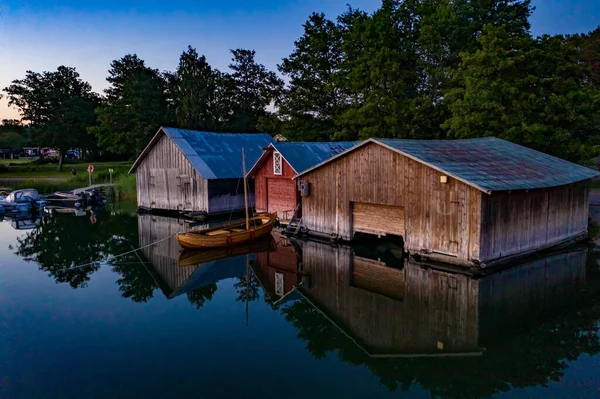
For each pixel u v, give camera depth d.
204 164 28.45
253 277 15.45
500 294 12.59
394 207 17.19
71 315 11.71
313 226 20.77
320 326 10.93
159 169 31.38
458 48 33.09
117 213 31.75
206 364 8.89
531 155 18.91
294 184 24.31
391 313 11.66
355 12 41.62
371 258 17.20
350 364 8.89
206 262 17.52
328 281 14.70
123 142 53.31
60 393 7.78
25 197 32.72
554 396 7.54
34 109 61.12
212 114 53.88
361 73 33.69
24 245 21.17
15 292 13.73
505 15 32.75
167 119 52.72
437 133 31.42
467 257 14.31
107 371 8.60
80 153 76.88
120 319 11.41
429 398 7.59
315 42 39.66
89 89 68.94
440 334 10.27
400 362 8.96
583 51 39.81
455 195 14.52
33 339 10.13
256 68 57.31
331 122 41.12
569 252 16.78
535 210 15.94
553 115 22.62
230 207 29.48
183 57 55.75
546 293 12.59
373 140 17.05
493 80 24.14
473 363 8.84
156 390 7.87
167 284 14.66
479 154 17.80
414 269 15.25
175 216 29.92
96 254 19.11
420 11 35.12
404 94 32.69
